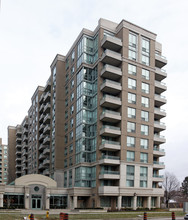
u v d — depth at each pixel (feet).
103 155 151.64
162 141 174.40
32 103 290.97
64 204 162.91
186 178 310.45
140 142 160.25
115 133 152.25
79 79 176.96
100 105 159.22
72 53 196.24
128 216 103.45
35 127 264.72
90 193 156.56
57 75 206.49
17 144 349.20
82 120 165.68
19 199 155.43
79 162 161.89
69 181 177.68
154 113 174.40
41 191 161.58
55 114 202.39
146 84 170.40
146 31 176.86
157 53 193.47
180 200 304.30
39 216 97.25
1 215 92.53
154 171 174.50
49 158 210.38
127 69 163.32
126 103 158.92
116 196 149.48
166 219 100.89
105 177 144.77
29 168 277.44
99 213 119.75
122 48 163.84
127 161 152.46
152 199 165.27
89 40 177.88
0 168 470.39
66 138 193.36
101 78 163.12
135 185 152.56
